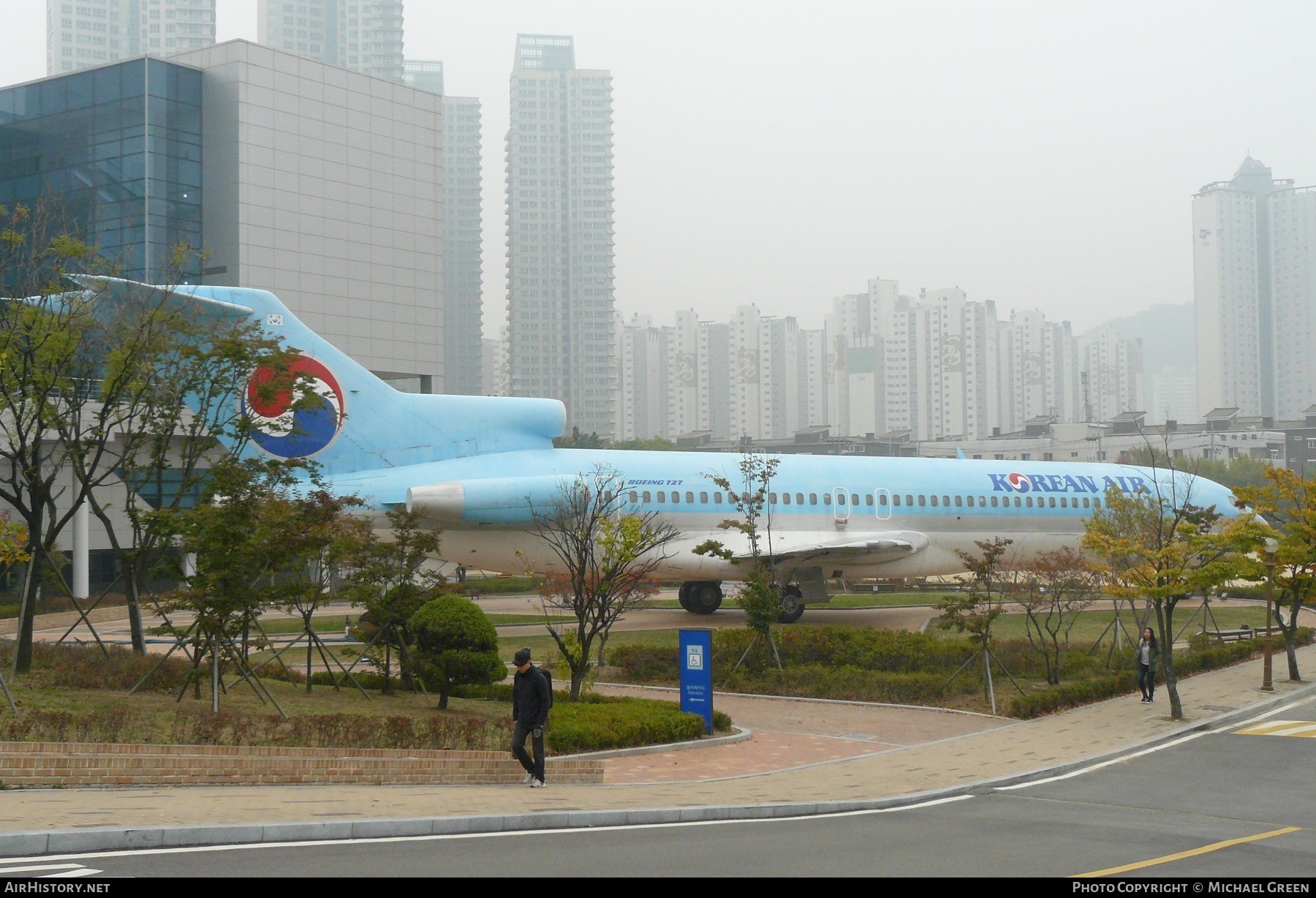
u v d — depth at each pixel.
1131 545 26.45
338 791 14.52
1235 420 137.50
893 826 14.08
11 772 13.21
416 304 65.75
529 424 36.59
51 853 10.51
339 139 61.97
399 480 33.62
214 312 27.97
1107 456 126.94
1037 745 21.17
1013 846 12.75
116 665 23.19
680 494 38.12
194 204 57.91
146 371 25.61
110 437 45.03
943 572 43.09
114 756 13.83
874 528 41.38
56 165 58.38
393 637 24.56
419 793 14.80
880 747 20.89
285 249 59.50
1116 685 27.75
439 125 66.94
